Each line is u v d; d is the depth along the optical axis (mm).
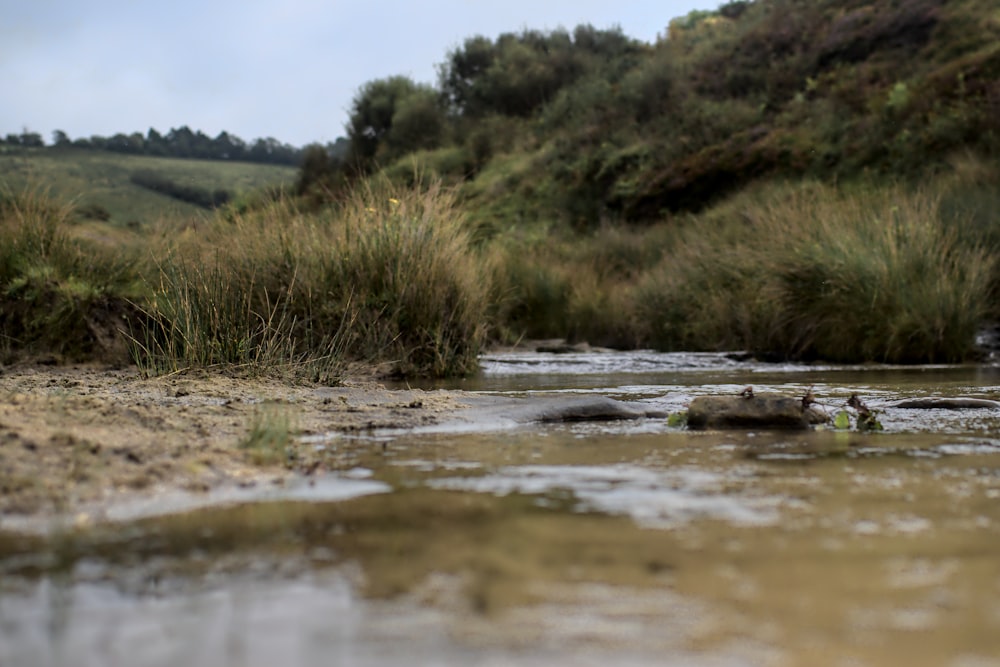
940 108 15180
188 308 4895
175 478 1935
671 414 3227
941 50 17641
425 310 6285
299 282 6055
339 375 4918
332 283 6250
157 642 1019
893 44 18844
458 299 6480
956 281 8094
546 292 12305
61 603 1154
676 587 1232
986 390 4680
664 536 1510
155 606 1142
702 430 3035
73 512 1648
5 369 5473
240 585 1230
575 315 11914
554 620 1101
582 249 15117
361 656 983
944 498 1825
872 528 1562
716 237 12352
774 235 10000
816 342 8469
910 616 1122
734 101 20156
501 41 30031
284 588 1219
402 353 6129
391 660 973
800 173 15852
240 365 4719
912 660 987
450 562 1348
